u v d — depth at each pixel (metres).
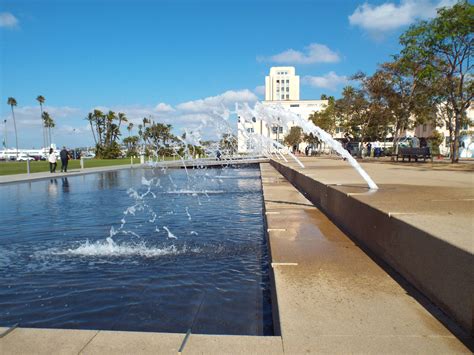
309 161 24.31
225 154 47.34
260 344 2.36
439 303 2.81
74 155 63.75
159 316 3.59
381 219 4.13
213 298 4.01
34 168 29.64
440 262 2.78
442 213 3.96
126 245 6.30
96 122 73.19
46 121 79.94
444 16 18.36
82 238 6.85
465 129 39.16
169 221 8.51
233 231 7.41
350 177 9.78
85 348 2.33
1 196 13.21
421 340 2.37
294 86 99.75
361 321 2.64
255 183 19.28
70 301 3.99
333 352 2.24
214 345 2.35
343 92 39.41
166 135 51.72
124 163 39.97
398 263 3.63
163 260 5.43
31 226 7.97
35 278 4.72
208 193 14.51
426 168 15.38
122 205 11.10
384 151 40.22
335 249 4.59
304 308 2.87
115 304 3.89
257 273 4.82
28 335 2.52
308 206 8.10
